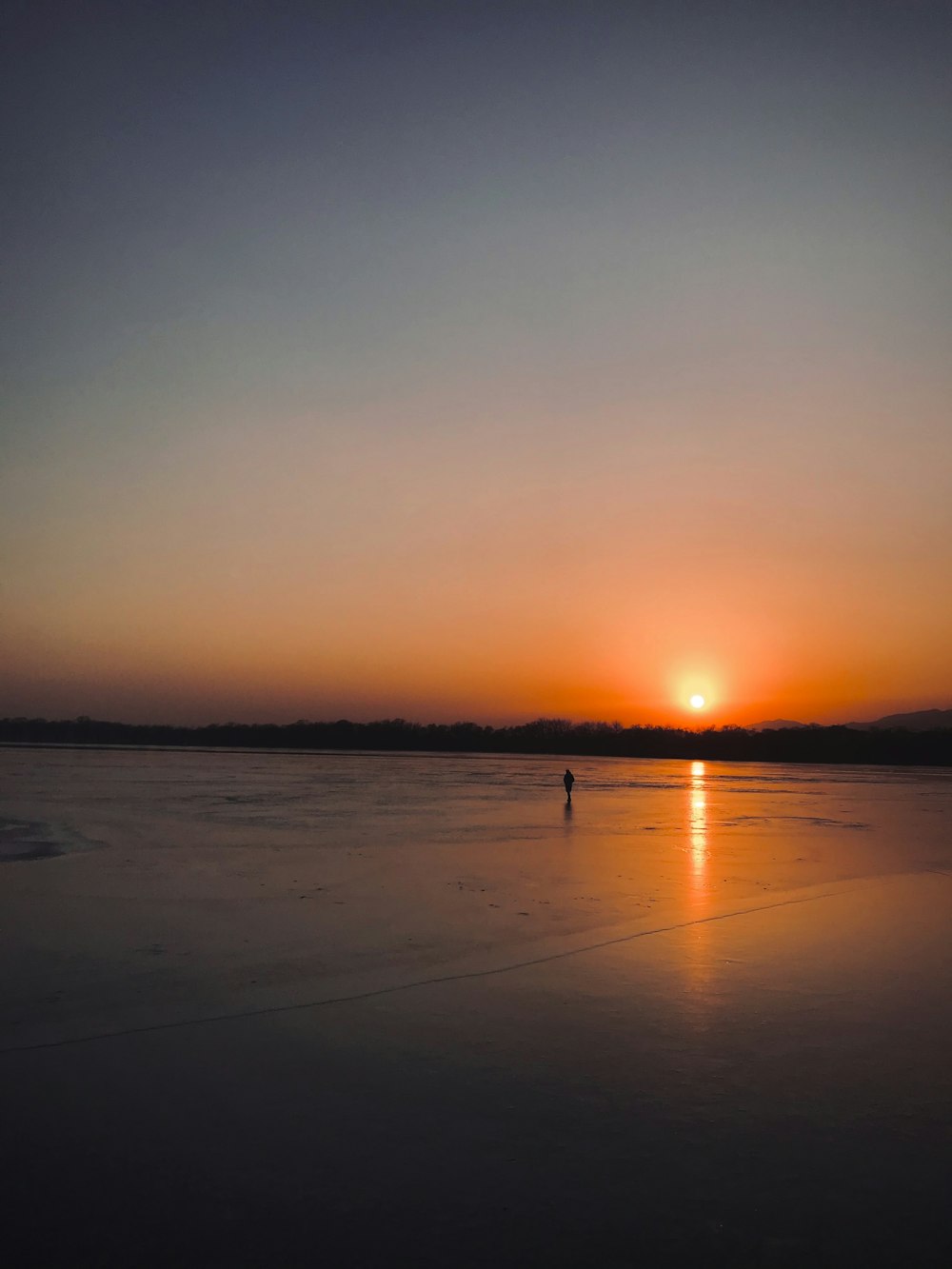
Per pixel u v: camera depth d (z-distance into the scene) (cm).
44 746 17312
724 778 7712
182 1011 924
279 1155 608
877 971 1095
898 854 2316
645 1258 493
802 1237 514
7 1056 792
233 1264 484
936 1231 521
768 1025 884
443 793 4712
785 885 1766
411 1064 774
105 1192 559
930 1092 721
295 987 1015
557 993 992
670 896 1625
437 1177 580
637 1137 638
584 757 16812
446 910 1473
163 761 9356
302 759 11025
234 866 1964
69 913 1448
